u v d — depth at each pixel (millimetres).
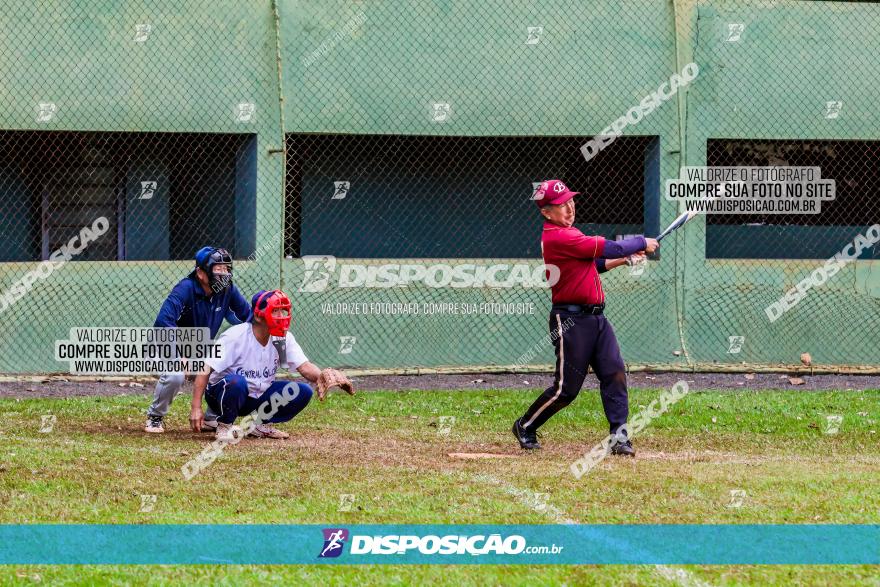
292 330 51250
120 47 50562
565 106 52875
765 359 53500
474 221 56469
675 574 18328
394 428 36531
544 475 26984
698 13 53312
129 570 18578
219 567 18766
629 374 51469
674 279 53000
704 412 40188
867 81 54219
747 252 58000
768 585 17719
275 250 51188
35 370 50094
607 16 52969
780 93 53719
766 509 22984
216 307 33812
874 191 57312
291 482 25812
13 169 53281
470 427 36969
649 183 54469
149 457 29078
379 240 55875
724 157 56500
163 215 54094
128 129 50625
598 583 17844
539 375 51594
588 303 31094
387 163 55781
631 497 24219
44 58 50188
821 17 53844
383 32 52031
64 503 23406
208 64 51000
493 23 52562
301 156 55062
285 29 51469
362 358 51812
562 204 31234
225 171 54625
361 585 17797
